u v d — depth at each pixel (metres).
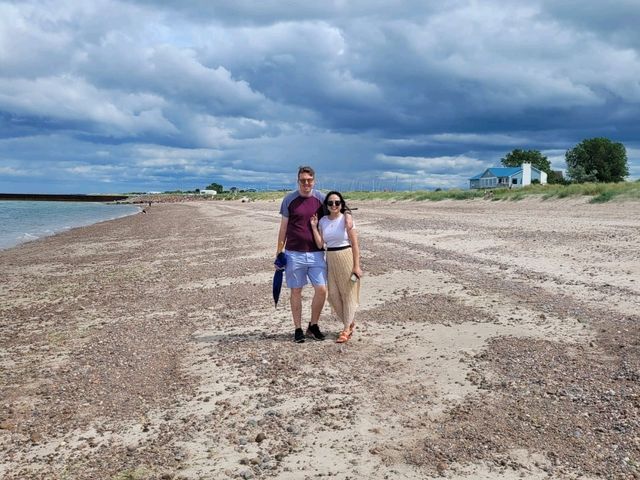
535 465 3.27
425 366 5.13
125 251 19.92
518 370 4.84
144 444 3.96
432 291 8.41
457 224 20.17
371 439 3.74
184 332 7.16
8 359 6.59
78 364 6.07
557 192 28.48
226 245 18.73
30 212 69.25
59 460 3.84
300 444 3.75
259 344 6.22
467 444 3.57
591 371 4.70
